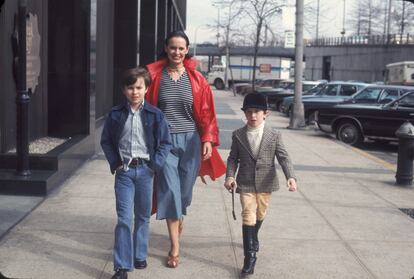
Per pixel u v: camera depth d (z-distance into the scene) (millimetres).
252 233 5160
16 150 8281
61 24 10719
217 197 8211
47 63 10734
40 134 10555
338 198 8516
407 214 7691
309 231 6660
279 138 5195
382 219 7363
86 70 10781
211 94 5352
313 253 5867
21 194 7715
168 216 5180
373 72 59844
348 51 67875
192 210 7430
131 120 4867
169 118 5266
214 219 7031
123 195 4867
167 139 4953
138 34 16453
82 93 10820
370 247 6145
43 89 10609
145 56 18203
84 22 10711
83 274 5031
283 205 7898
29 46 9281
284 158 5156
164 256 5602
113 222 6676
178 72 5309
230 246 6004
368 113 16312
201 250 5840
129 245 4828
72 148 9305
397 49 54656
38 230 6238
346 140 16750
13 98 8953
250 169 5195
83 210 7145
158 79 5277
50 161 8305
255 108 5082
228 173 5199
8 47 8641
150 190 4988
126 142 4875
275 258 5668
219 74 73375
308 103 21016
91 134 11117
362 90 17766
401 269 5492
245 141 5195
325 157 12898
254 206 5203
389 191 9234
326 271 5363
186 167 5324
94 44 11281
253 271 5211
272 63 71000
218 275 5164
